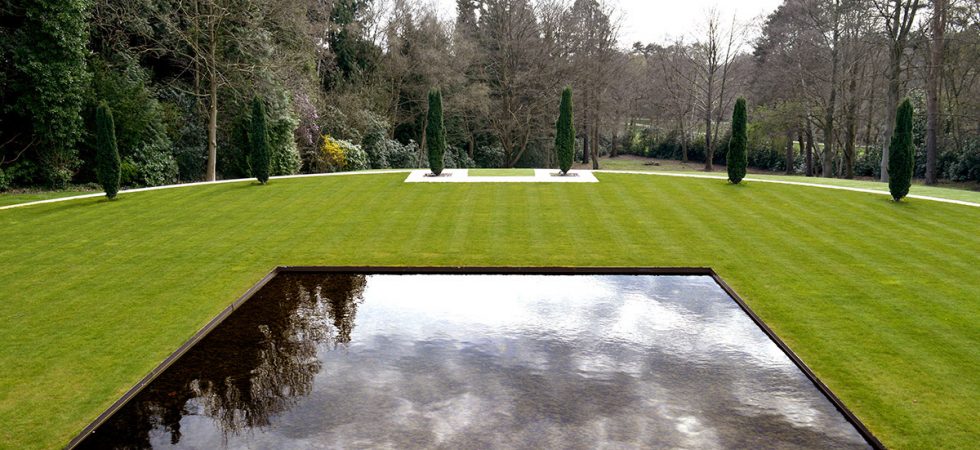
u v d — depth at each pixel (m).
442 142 21.77
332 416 5.83
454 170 24.17
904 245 11.70
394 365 6.99
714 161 49.00
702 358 7.14
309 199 17.05
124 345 7.36
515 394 6.24
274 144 25.53
